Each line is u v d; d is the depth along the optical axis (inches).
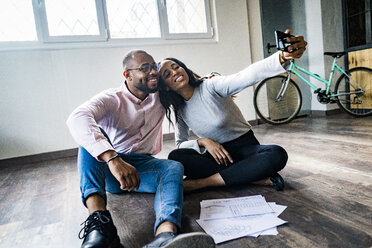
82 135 36.9
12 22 104.2
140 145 51.6
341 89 147.4
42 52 106.8
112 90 48.8
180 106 53.5
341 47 151.5
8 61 102.7
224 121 51.0
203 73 133.8
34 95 106.7
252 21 144.1
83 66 112.9
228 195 50.8
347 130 104.9
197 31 134.2
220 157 49.8
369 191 47.0
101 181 39.6
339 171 59.2
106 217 35.0
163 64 47.4
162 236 29.7
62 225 46.6
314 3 147.3
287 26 152.2
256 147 51.9
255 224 38.0
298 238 33.9
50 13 108.2
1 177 86.7
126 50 119.3
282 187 50.1
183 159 52.3
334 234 34.2
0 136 103.0
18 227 47.0
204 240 28.9
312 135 103.0
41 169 93.7
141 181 46.4
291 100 146.6
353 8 146.8
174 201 36.0
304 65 156.0
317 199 45.5
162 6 124.3
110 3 116.7
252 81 41.5
